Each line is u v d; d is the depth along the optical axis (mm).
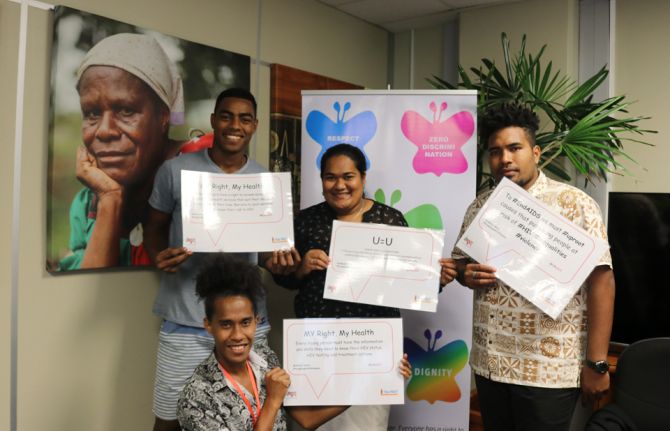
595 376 1726
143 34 2373
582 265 1674
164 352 2154
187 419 1357
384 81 4047
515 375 1770
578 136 2867
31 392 2121
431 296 1857
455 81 3842
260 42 3020
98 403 2330
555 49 3326
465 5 3531
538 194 1825
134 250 2381
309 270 1963
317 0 3391
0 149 2012
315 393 1616
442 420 2496
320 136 2465
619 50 3250
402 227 1906
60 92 2111
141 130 2377
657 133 3127
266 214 1965
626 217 2863
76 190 2176
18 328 2078
